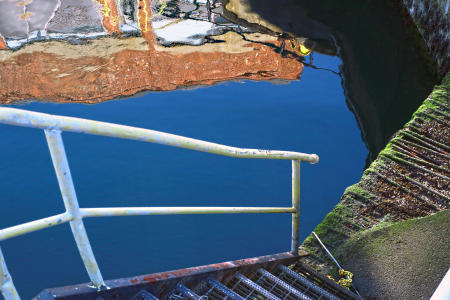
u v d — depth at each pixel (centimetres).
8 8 1062
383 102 745
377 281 369
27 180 580
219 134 685
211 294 274
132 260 474
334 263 386
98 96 767
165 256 480
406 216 425
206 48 920
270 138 678
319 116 727
